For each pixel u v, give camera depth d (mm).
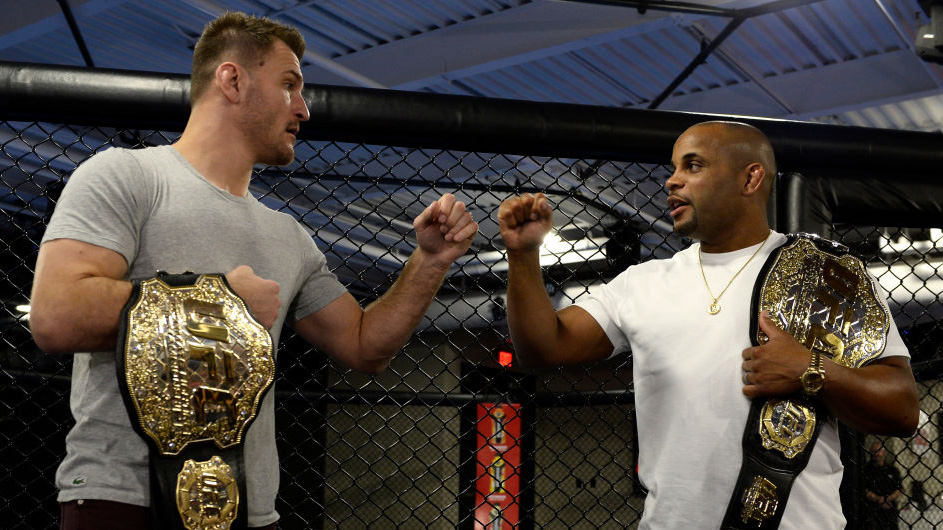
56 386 2092
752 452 1453
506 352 2719
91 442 1258
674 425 1529
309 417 7379
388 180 1993
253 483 1351
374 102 1842
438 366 7191
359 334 1640
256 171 1949
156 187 1374
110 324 1214
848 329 1524
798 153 1983
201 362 1199
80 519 1221
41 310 1208
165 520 1167
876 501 2115
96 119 1797
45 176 5809
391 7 4789
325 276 1638
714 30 4785
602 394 2121
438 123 1859
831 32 4793
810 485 1460
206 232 1384
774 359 1450
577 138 1909
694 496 1473
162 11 4883
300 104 1537
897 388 1473
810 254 1596
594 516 7980
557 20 4684
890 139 2010
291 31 1559
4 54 5398
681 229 1685
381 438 8078
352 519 7852
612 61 5254
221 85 1466
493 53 4855
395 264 8094
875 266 3930
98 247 1271
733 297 1587
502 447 7496
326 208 6969
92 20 5000
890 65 4977
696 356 1548
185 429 1184
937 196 2059
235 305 1257
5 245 1882
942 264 2592
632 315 1661
